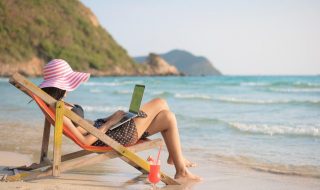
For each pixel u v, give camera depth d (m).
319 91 29.47
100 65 125.25
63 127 4.81
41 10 120.19
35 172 5.05
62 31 120.44
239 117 13.47
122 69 131.38
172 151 5.44
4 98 23.30
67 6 128.38
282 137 9.32
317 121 12.06
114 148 4.88
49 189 4.78
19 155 7.01
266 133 9.84
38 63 110.31
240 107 17.23
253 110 15.86
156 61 145.38
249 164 6.61
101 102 20.88
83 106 17.92
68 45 119.81
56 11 124.69
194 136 9.63
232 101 20.59
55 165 4.77
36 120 12.55
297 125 11.16
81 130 5.09
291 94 26.94
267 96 25.23
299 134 9.59
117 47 136.88
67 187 4.90
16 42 108.81
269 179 5.63
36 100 4.71
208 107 17.47
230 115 14.12
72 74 5.02
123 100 22.31
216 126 11.12
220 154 7.46
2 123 11.77
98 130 4.79
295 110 15.62
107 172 5.81
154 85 48.22
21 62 106.19
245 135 9.67
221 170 6.18
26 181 5.09
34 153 7.21
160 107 5.32
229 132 10.14
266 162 6.78
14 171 5.34
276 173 6.00
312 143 8.53
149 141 5.08
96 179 5.39
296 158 7.07
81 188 4.89
